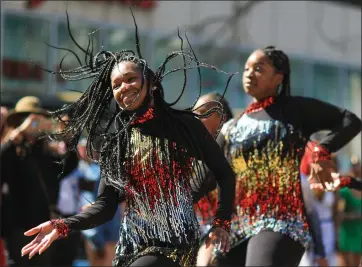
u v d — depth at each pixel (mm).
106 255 17016
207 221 12016
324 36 30828
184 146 8695
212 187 10578
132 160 8617
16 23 25922
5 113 14875
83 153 15719
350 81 33594
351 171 19875
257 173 10758
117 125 8688
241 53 28516
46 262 14781
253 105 11195
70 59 27172
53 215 14703
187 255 8523
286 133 10758
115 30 27125
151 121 8672
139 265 8312
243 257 10711
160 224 8508
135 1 26188
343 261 18703
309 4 30031
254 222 10594
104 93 8883
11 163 14320
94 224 8547
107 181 8672
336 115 10984
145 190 8570
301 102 10984
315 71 32438
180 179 8633
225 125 11297
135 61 8633
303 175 12336
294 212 10594
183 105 28609
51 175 14531
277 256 10133
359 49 31328
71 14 26422
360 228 18781
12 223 14305
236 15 27188
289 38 29969
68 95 24734
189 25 27109
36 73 26625
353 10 30812
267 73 11055
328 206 16578
